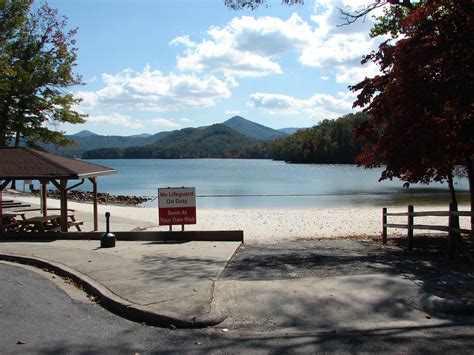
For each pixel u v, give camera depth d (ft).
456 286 23.68
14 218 56.85
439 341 17.35
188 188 46.50
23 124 100.78
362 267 29.37
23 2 98.12
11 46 98.53
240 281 25.93
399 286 23.99
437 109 35.04
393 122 36.99
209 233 44.57
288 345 17.43
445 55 34.71
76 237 46.37
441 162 38.55
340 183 212.23
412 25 38.06
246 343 17.76
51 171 48.88
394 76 36.65
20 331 19.16
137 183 237.25
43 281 28.14
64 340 18.15
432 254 35.12
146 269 29.81
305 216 81.71
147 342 18.01
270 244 45.29
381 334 18.30
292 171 352.90
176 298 22.76
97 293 24.47
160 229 62.13
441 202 116.98
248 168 433.07
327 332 18.72
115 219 71.87
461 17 34.53
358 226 66.18
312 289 23.99
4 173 48.75
